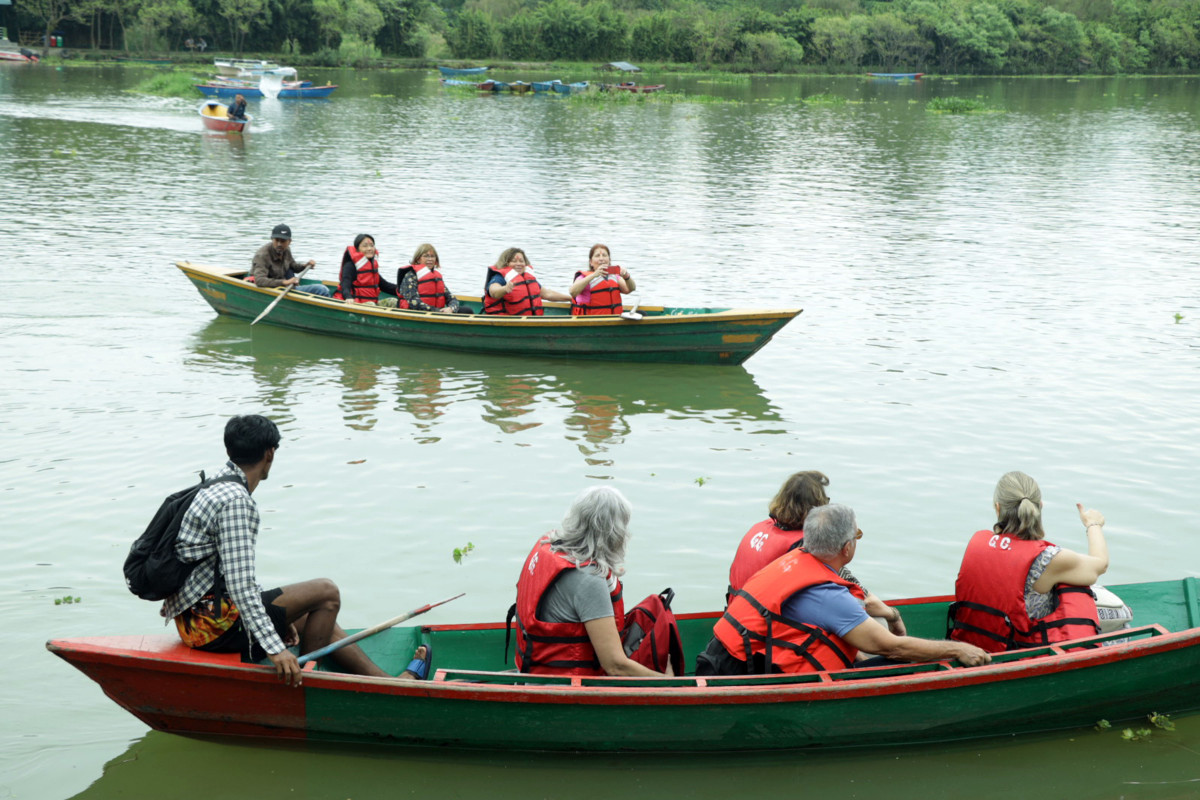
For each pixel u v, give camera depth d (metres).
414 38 88.81
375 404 9.82
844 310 13.70
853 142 36.41
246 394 9.97
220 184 23.38
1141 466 8.31
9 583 6.12
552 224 19.66
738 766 4.68
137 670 4.42
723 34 93.31
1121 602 5.33
